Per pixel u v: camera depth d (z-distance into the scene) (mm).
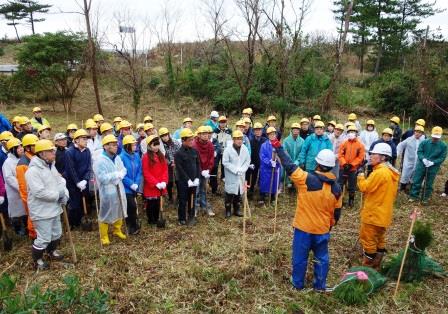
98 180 6242
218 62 23609
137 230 6988
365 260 5727
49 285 5203
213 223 7500
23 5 43906
